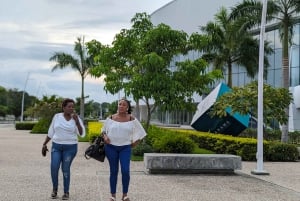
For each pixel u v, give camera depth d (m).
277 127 33.62
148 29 18.59
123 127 7.88
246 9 25.64
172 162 12.46
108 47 18.41
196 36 18.36
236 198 8.91
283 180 11.78
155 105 17.95
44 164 14.11
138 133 8.11
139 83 17.00
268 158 17.47
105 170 12.92
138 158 16.41
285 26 24.30
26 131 42.12
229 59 34.28
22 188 9.43
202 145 20.77
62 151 8.39
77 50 45.09
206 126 24.06
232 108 20.38
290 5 24.06
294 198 9.07
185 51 18.80
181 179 11.52
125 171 7.84
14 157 16.23
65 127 8.32
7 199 8.20
